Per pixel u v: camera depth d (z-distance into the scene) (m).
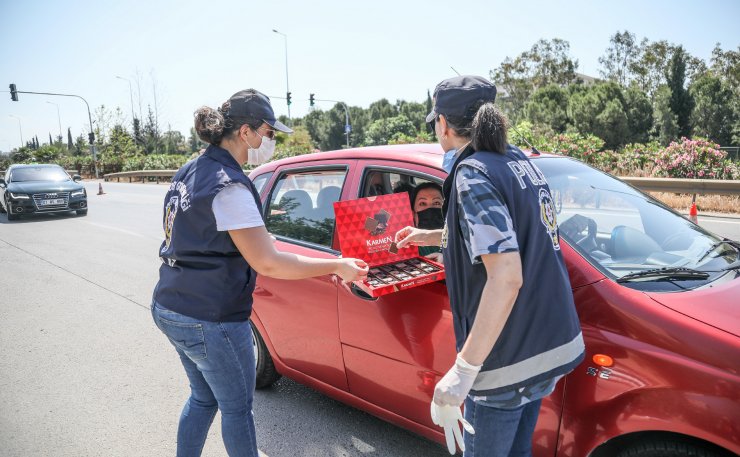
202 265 2.13
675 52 39.06
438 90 1.80
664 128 35.56
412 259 2.54
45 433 3.33
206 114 2.16
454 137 1.82
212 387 2.29
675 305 1.92
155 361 4.40
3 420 3.50
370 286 2.15
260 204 2.26
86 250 9.31
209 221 2.07
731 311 1.89
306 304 2.98
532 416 1.91
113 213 14.81
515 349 1.64
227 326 2.18
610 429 1.90
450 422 1.63
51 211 13.73
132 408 3.63
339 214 2.41
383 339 2.57
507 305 1.52
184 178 2.19
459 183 1.65
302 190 3.30
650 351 1.83
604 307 1.97
